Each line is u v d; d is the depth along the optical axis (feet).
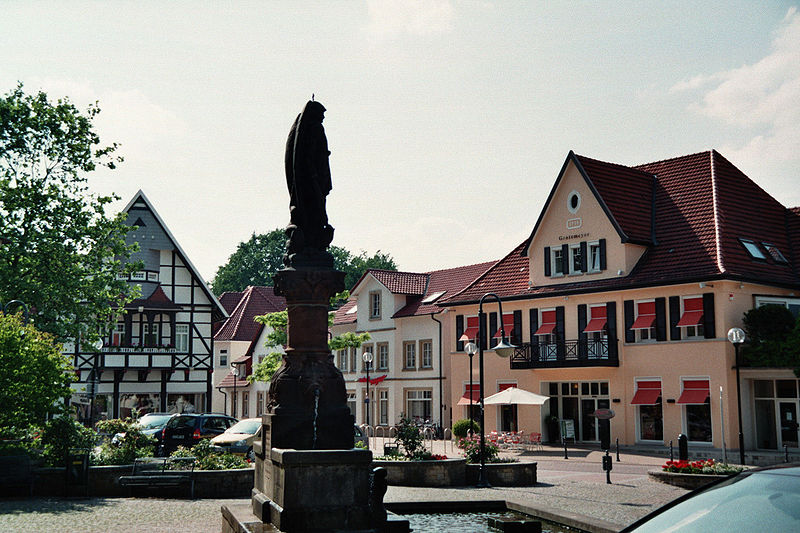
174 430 101.55
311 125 43.60
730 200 131.44
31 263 110.01
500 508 56.65
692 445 116.78
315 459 36.58
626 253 128.47
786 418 111.34
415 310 176.14
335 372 41.11
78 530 43.55
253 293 245.86
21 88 115.14
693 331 119.75
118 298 120.67
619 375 126.93
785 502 14.99
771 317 112.88
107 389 169.07
